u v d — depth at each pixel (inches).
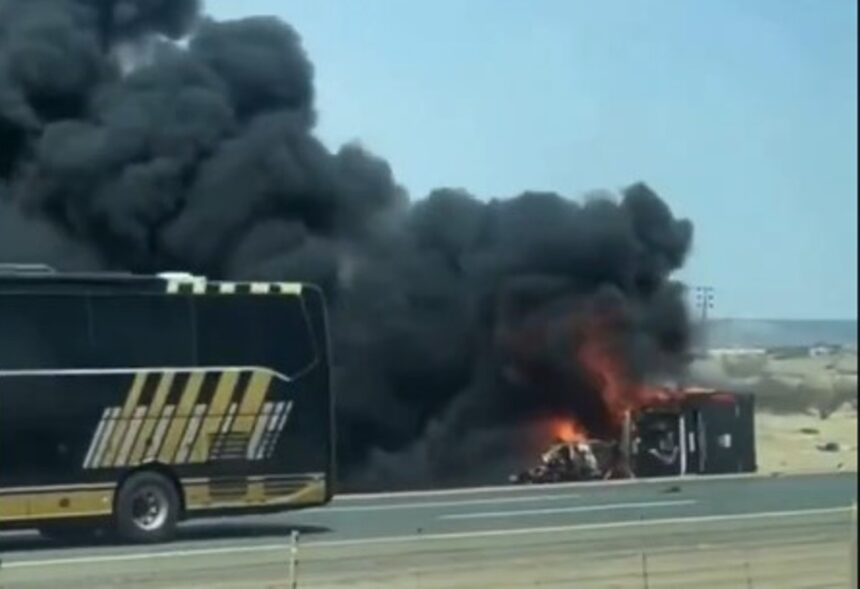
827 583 692.1
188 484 968.3
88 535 983.0
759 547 861.2
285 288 1012.5
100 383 941.2
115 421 944.3
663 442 1852.9
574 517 1146.0
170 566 784.3
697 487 1561.3
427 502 1381.6
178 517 965.8
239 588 682.8
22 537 1003.9
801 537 927.7
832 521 1057.5
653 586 682.2
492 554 827.4
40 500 918.4
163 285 967.0
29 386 918.4
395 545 885.2
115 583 703.1
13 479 909.8
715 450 1845.5
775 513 1151.6
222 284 989.8
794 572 735.1
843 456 1947.6
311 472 1015.6
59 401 927.0
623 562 783.7
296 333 1015.6
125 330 951.6
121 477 948.0
